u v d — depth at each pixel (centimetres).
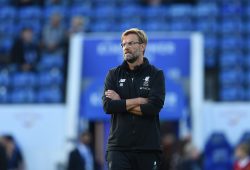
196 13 5544
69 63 4669
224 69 4988
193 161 3662
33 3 5812
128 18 5562
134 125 1802
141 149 1797
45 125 4247
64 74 4944
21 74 4916
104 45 4266
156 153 1822
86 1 5778
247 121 4162
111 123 1845
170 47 4194
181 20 5509
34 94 4809
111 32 5425
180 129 4066
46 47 5147
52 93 4756
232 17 5541
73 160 3725
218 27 5456
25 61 4997
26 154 4234
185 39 4203
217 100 4791
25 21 5675
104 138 4138
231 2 5650
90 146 4184
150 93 1812
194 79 4159
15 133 4269
